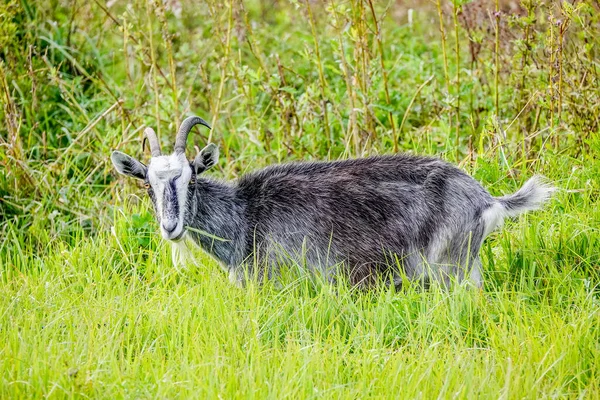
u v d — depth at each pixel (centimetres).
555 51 2111
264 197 1830
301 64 2617
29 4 2653
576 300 1644
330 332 1580
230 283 1809
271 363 1491
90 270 1875
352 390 1388
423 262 1752
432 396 1389
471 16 2444
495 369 1452
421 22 3059
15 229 2112
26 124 2480
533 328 1559
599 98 2147
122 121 2328
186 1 2800
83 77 2673
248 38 2567
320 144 2312
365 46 2238
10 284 1848
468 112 2372
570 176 2008
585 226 1855
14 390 1399
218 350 1502
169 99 2394
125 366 1499
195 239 1838
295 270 1781
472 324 1606
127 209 2133
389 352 1534
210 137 2259
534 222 1883
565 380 1441
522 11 2494
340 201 1791
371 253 1777
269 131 2373
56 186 2230
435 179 1755
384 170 1803
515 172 2125
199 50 2703
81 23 2788
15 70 2486
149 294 1803
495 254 1888
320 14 2923
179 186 1711
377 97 2364
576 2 2202
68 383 1404
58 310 1683
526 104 2180
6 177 2211
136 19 2508
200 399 1373
